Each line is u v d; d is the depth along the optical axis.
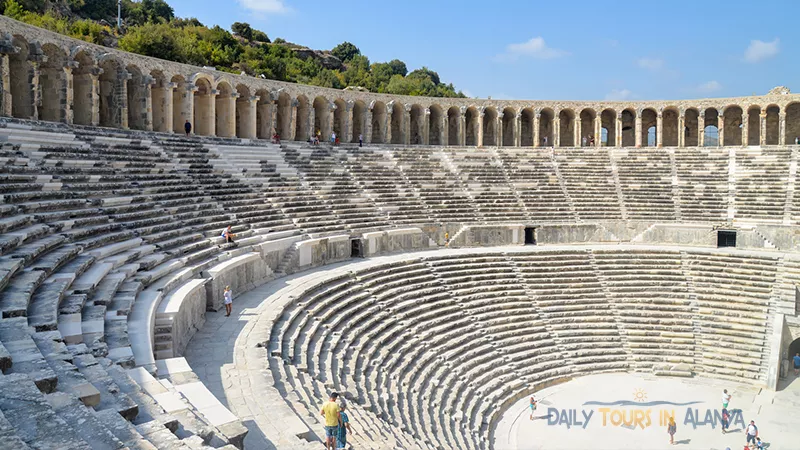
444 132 54.66
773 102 50.41
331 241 33.34
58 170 23.55
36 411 7.19
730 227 41.53
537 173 48.84
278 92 45.53
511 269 35.66
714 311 33.31
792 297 33.31
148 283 18.94
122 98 33.78
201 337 19.23
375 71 108.69
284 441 11.67
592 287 35.22
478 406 24.83
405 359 24.38
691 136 57.03
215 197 31.09
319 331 22.58
